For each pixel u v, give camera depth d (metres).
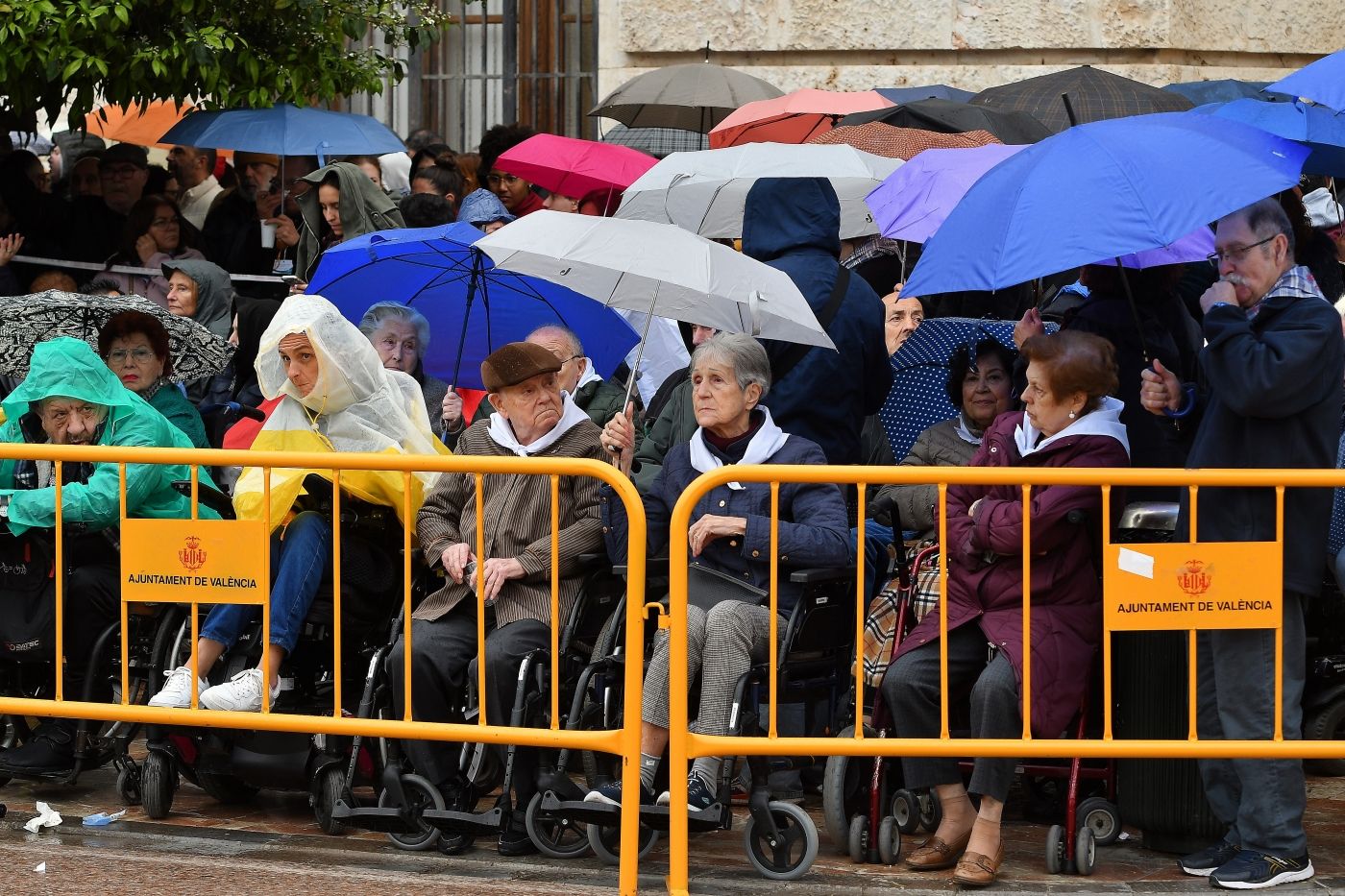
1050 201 9.35
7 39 15.25
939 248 9.76
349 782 10.37
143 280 17.48
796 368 11.70
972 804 10.30
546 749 10.06
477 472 9.67
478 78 23.58
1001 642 9.73
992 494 10.15
